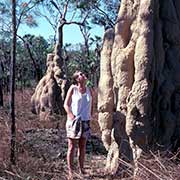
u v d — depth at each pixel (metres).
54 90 11.66
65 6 18.05
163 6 5.46
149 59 5.04
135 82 5.08
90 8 18.08
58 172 5.55
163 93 5.18
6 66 23.66
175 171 4.39
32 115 11.67
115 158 5.45
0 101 14.76
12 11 5.91
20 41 28.41
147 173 4.48
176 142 5.17
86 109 5.52
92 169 5.79
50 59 12.14
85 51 26.39
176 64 5.40
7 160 5.61
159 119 5.17
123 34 5.45
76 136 5.47
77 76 5.49
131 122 5.07
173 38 5.44
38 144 6.88
